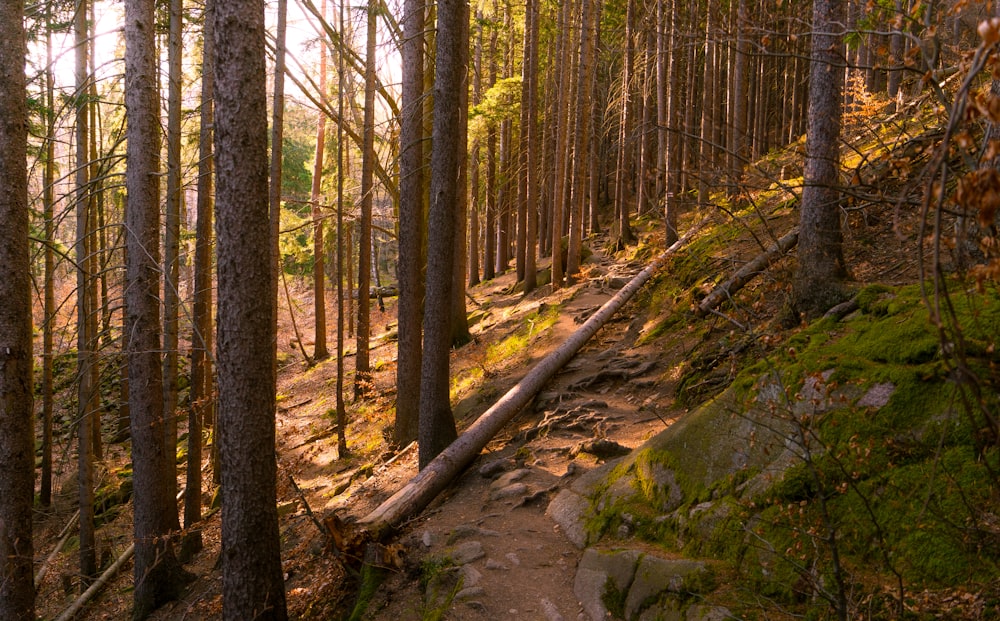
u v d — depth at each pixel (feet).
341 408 48.37
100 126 55.93
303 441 56.44
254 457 22.04
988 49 7.02
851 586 14.97
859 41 12.62
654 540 21.08
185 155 54.24
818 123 27.20
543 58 102.37
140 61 31.45
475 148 87.56
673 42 55.42
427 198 53.47
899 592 14.14
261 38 21.52
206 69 40.93
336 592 25.73
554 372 41.57
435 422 33.60
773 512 17.89
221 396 22.11
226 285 21.68
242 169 21.34
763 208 44.19
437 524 27.09
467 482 31.42
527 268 73.56
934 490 15.42
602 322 47.37
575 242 67.26
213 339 51.13
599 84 104.99
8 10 26.84
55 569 44.91
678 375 35.60
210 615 30.58
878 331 20.08
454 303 62.08
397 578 24.17
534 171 73.56
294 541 34.42
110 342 40.09
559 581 21.52
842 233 27.91
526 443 34.04
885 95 41.52
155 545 32.55
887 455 16.72
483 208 107.65
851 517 16.40
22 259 27.50
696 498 20.85
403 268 40.75
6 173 26.94
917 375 17.39
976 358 16.35
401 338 41.22
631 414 34.45
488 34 94.22
